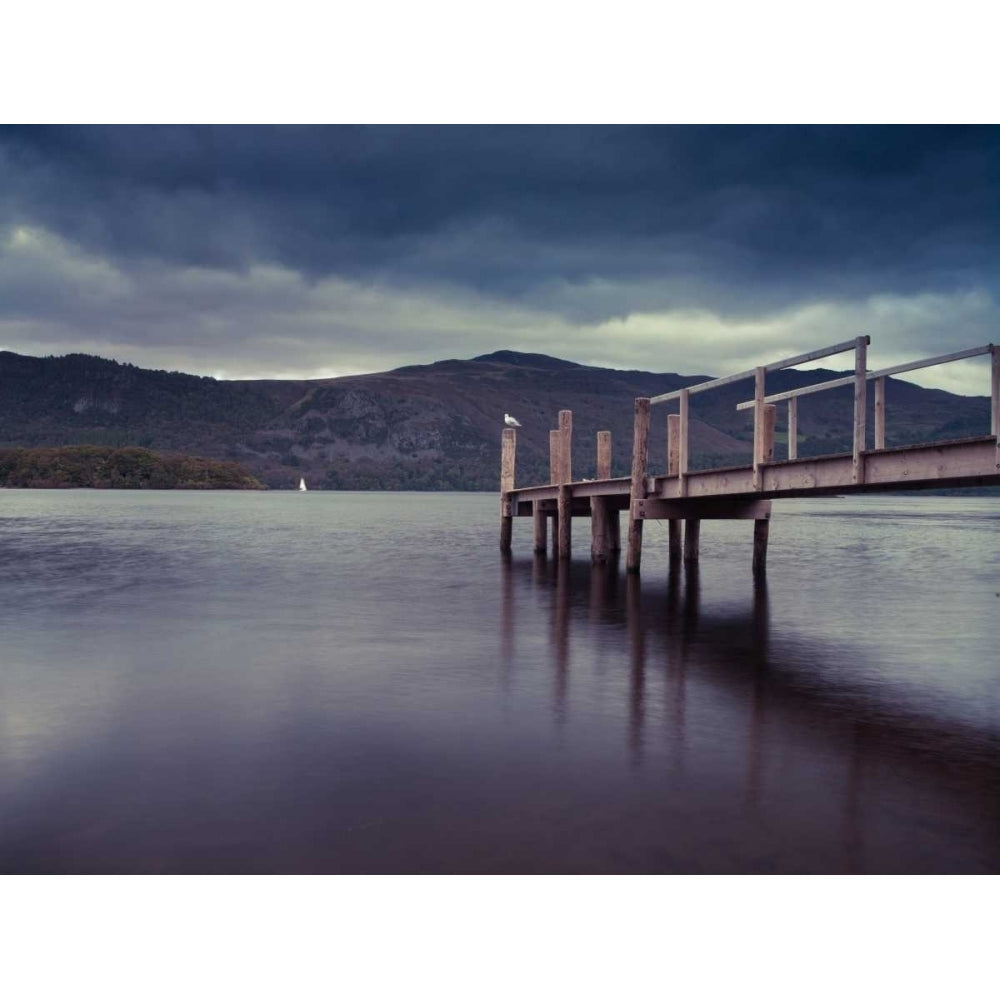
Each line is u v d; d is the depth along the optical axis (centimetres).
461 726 913
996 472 1055
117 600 1894
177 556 3061
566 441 2719
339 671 1178
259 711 973
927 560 3044
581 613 1702
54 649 1337
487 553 3200
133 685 1098
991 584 2269
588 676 1151
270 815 679
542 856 616
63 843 633
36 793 724
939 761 807
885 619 1650
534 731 898
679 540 2589
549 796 719
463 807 695
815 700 1029
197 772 773
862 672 1187
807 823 669
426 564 2733
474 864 604
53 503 9406
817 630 1523
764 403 1590
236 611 1727
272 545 3650
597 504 2520
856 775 769
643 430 2116
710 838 642
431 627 1537
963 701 1028
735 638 1441
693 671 1185
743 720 941
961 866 606
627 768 784
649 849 625
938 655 1309
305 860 609
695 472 1866
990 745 857
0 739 870
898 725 924
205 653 1304
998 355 1055
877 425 1270
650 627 1541
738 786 741
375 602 1858
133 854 616
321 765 790
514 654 1298
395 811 686
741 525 5753
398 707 991
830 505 11931
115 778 757
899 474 1217
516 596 1948
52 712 970
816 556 3212
